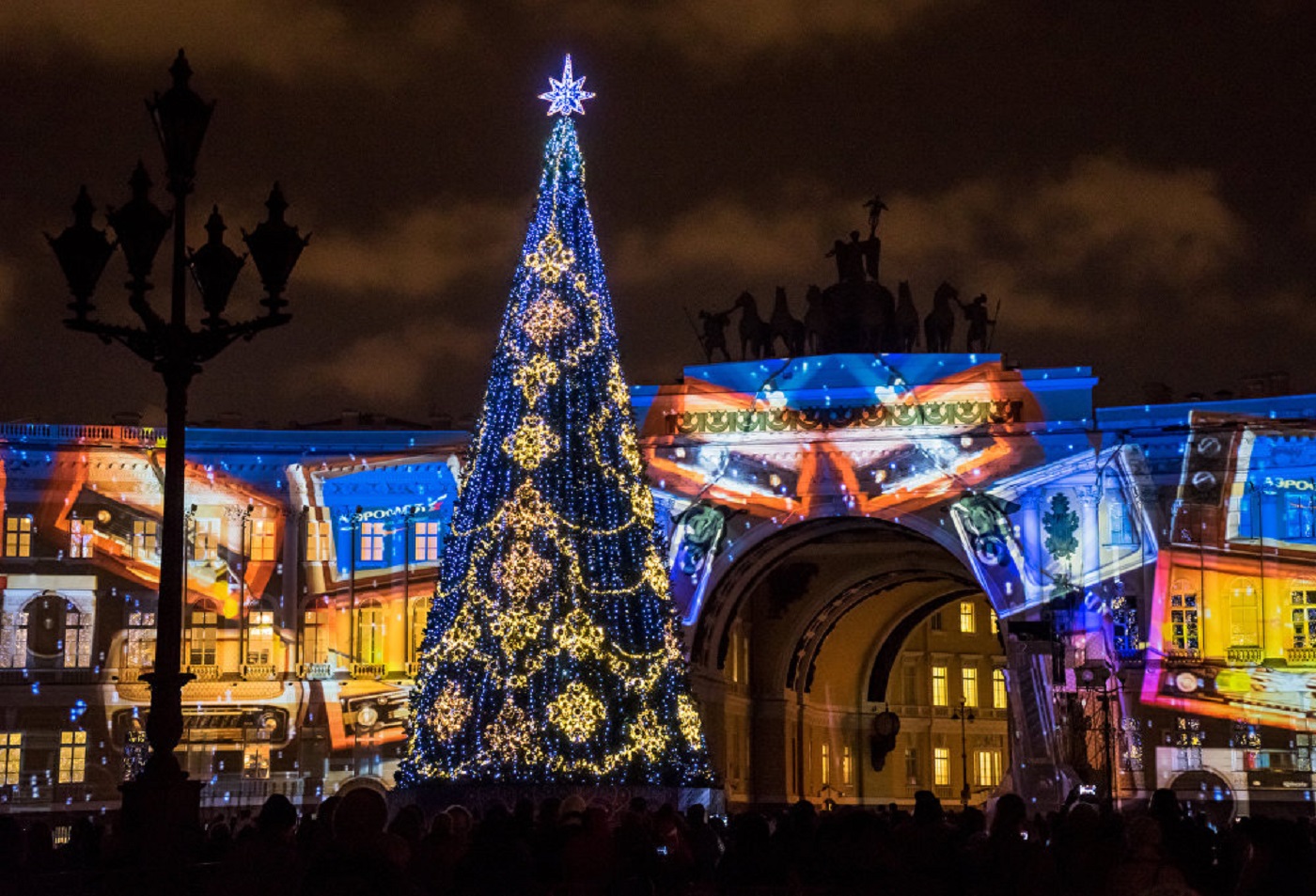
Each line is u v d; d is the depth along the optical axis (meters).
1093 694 66.94
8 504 79.06
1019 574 76.00
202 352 24.28
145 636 79.25
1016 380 76.94
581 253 54.75
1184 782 72.94
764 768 89.88
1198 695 73.56
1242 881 17.88
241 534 79.81
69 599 79.00
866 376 78.00
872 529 82.12
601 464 54.03
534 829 23.88
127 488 79.88
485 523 54.38
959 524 77.00
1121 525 75.62
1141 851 16.80
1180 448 75.25
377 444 80.44
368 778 78.75
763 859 20.45
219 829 23.75
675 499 79.31
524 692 53.59
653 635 54.38
